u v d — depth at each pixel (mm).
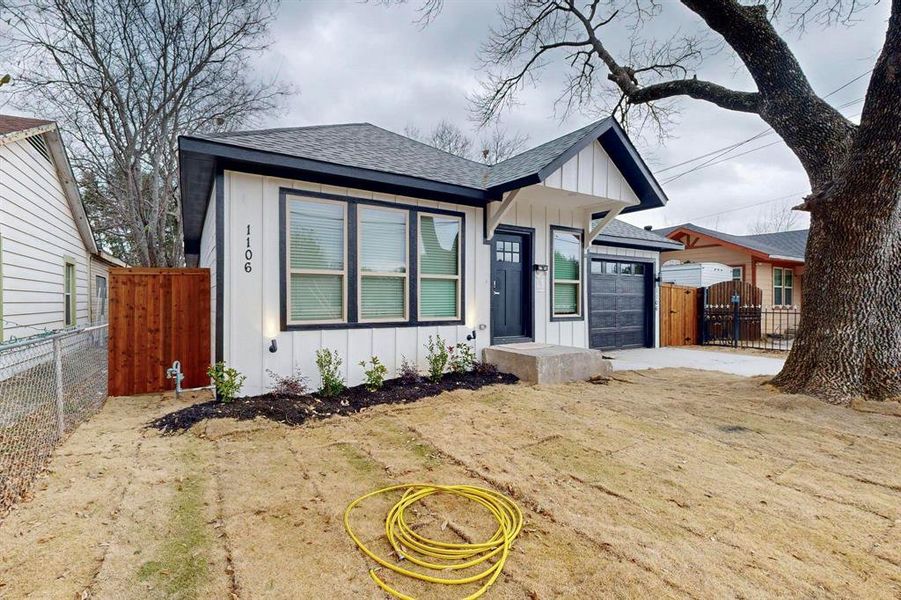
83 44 11672
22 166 7312
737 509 2469
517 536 2191
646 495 2650
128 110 12742
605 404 4836
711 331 12086
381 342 5664
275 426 3934
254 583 1806
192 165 4754
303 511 2432
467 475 2963
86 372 6598
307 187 5160
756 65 5488
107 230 15961
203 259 8023
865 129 4633
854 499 2590
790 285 16000
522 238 7324
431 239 6211
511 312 7156
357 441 3627
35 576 1827
